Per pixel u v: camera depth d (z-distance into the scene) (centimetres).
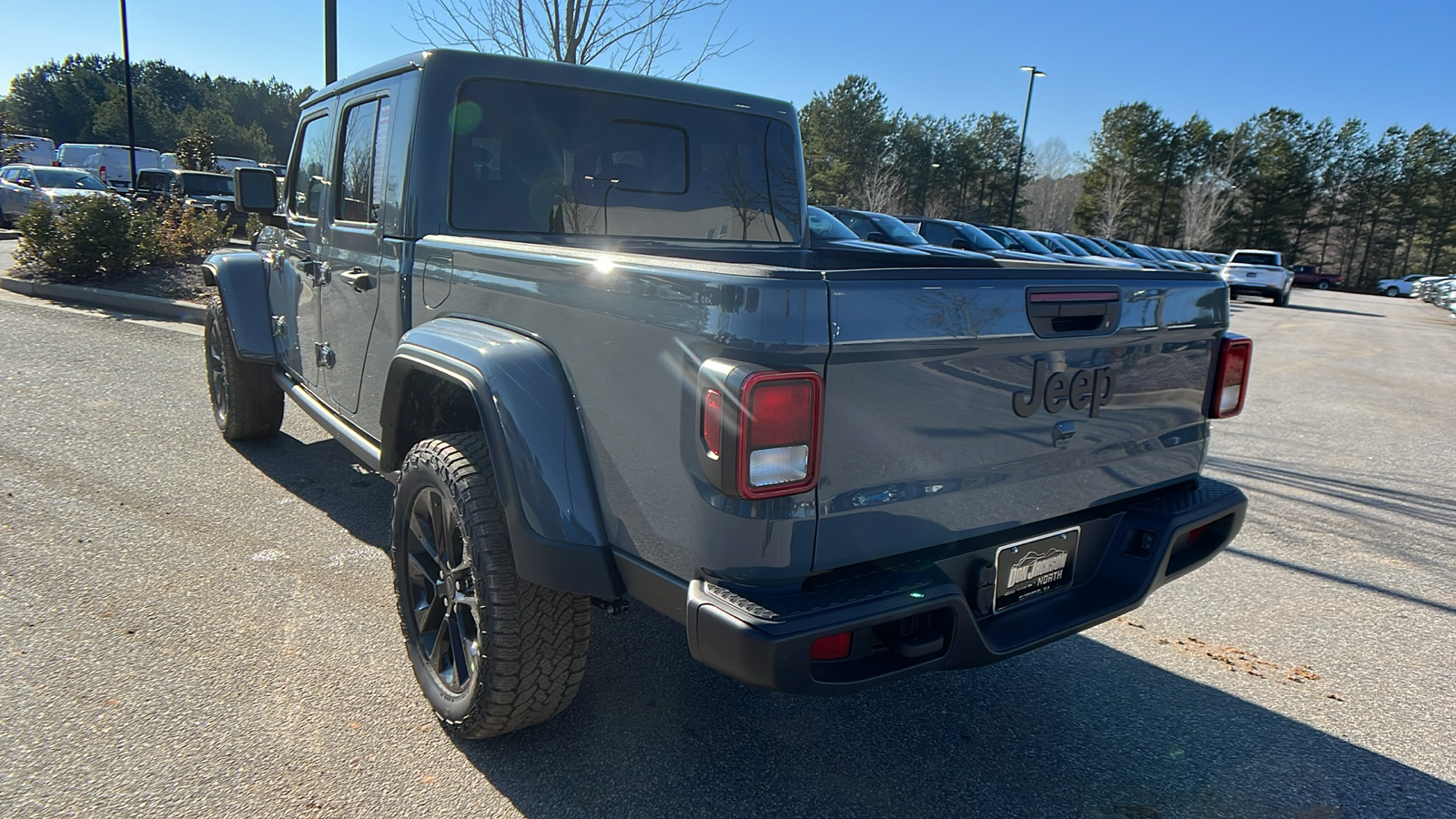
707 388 185
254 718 271
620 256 217
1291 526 517
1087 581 266
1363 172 6831
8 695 275
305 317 414
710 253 371
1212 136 6344
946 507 217
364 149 345
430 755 259
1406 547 488
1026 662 342
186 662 302
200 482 477
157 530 411
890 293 193
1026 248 1977
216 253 515
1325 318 2381
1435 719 311
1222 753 284
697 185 376
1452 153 6669
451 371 251
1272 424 820
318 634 325
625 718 285
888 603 195
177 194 2156
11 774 239
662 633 344
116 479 473
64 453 508
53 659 297
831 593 196
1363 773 277
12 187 2288
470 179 315
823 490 193
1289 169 6188
